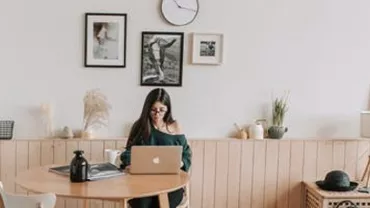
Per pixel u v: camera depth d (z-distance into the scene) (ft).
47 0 11.57
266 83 12.25
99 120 11.69
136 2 11.79
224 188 12.05
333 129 12.48
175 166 8.88
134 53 11.87
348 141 12.34
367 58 12.44
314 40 12.30
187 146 10.07
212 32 12.01
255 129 12.03
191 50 11.97
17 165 11.44
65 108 11.78
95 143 11.60
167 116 10.04
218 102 12.17
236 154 12.03
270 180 12.15
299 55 12.28
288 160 12.17
